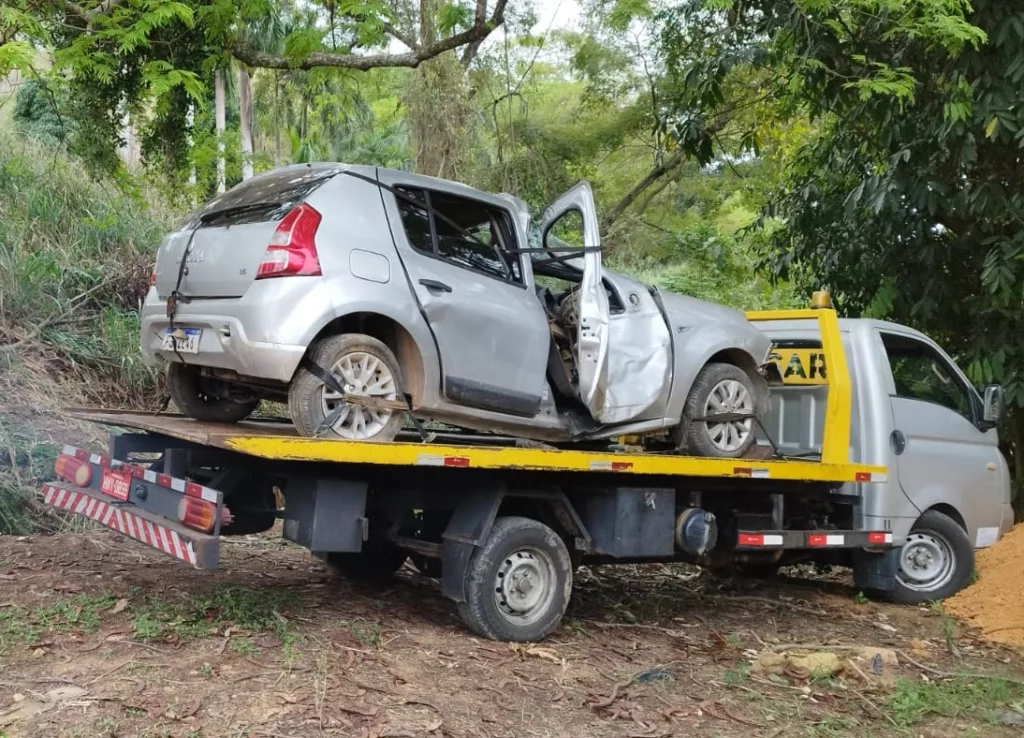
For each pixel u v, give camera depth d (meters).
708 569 8.60
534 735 4.23
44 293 10.06
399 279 5.27
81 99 10.20
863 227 9.79
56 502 6.02
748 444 6.81
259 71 17.44
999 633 6.88
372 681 4.53
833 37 8.41
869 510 7.46
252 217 5.23
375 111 18.03
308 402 4.93
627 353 6.24
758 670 5.56
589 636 5.90
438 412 5.47
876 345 7.62
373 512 5.74
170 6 6.61
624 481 6.12
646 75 15.69
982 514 8.13
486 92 14.17
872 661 5.86
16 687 4.08
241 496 5.66
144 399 9.67
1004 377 9.10
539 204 14.67
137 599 5.50
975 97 8.04
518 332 5.80
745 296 16.05
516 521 5.53
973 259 9.45
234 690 4.22
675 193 18.06
